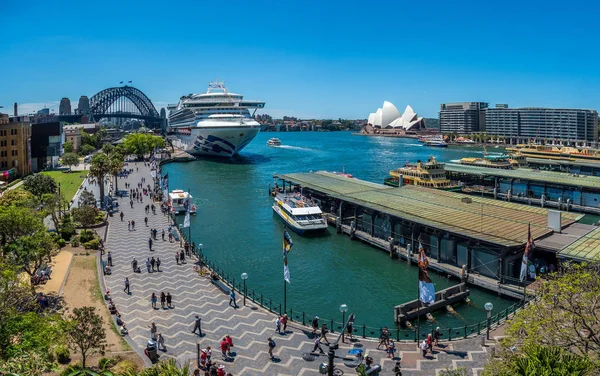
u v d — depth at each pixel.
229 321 54.66
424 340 49.31
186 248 82.44
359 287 72.69
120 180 177.62
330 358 32.94
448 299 64.12
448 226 79.19
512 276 70.88
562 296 33.38
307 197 131.38
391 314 63.00
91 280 66.31
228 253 90.25
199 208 132.50
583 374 24.75
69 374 32.47
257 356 46.44
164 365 28.19
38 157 198.25
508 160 180.12
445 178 156.75
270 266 82.69
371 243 94.56
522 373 25.39
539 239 71.75
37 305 46.47
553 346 28.83
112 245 87.50
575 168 185.00
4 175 156.62
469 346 48.38
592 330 32.75
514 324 35.25
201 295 62.66
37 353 32.84
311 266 82.44
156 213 120.75
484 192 152.25
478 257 73.50
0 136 168.62
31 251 54.31
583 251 63.16
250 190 163.75
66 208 119.00
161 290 64.19
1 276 41.28
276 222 115.94
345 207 113.19
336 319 61.12
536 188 143.38
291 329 53.09
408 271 79.62
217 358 45.91
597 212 126.56
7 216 62.28
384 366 44.72
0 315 35.47
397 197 106.38
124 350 46.25
